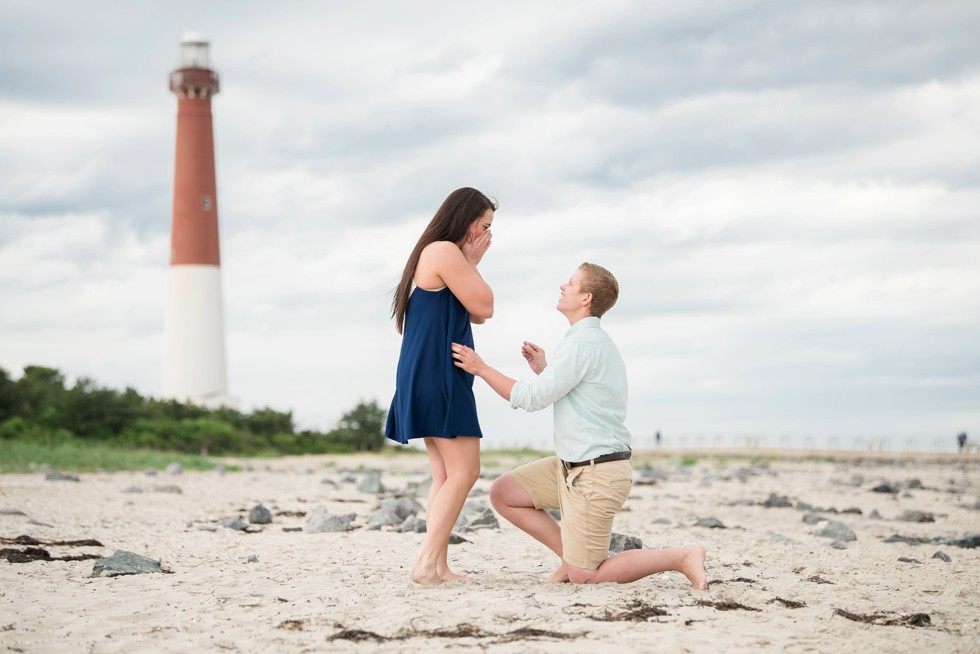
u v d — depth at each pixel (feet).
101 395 95.45
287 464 81.87
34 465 51.42
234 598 15.08
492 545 22.93
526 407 15.71
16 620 13.50
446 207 16.61
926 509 40.68
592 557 16.17
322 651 11.71
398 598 14.71
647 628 12.79
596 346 15.72
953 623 14.37
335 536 24.94
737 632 12.73
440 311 16.12
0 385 92.27
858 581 18.62
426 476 59.06
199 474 54.24
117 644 12.18
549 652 11.47
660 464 88.58
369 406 129.59
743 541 25.53
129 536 24.56
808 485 54.65
